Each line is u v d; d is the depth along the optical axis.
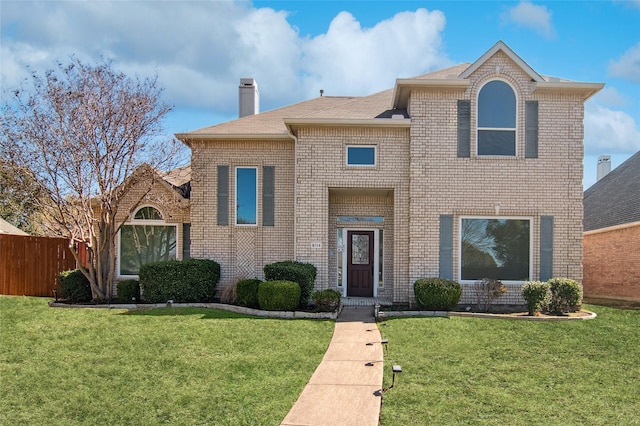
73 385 7.11
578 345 9.43
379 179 14.72
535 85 13.97
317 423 5.80
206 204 15.85
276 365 8.09
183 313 12.52
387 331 10.62
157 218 16.56
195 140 15.82
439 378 7.47
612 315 12.83
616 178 22.94
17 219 23.72
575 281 13.32
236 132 15.70
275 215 15.82
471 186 14.16
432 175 14.21
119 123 14.29
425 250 14.19
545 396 6.75
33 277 16.84
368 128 14.72
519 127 14.19
